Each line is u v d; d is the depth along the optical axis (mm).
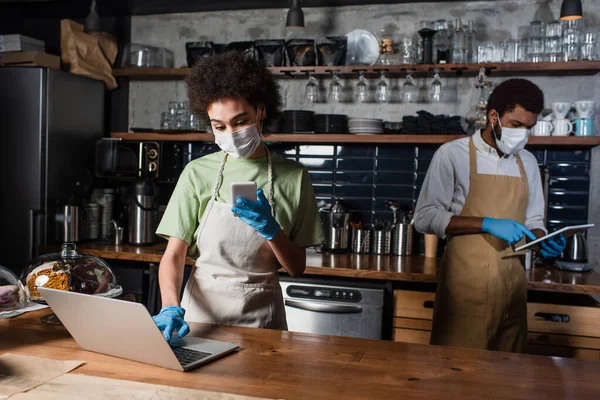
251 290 1770
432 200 2414
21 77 3426
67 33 3721
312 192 1887
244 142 1651
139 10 3836
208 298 1778
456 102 3490
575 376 1265
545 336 2732
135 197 3436
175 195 1823
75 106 3627
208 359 1294
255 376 1217
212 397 1085
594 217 3330
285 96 3691
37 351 1354
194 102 1643
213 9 3783
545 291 2916
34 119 3416
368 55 3504
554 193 3373
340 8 3619
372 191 3619
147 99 3934
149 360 1271
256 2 3623
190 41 3873
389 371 1269
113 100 3971
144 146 3504
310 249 3486
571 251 2984
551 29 3168
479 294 2318
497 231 2223
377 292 2855
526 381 1228
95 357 1322
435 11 3500
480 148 2400
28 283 1607
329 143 3660
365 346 1444
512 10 3404
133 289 3207
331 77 3635
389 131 3420
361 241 3414
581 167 3338
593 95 3322
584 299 2867
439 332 2420
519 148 2291
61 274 1581
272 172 1816
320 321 2916
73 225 3445
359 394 1135
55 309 1336
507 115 2242
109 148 3727
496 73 3412
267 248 1789
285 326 1884
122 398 1077
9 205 3449
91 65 3762
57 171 3516
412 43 3383
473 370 1288
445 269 2402
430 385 1191
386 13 3561
